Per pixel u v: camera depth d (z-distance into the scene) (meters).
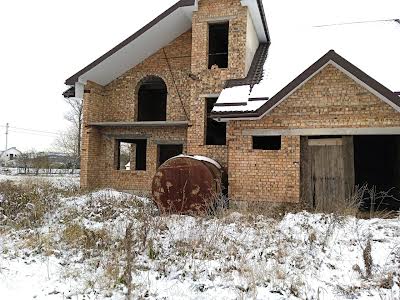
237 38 13.01
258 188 10.83
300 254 6.43
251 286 5.03
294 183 10.52
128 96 15.39
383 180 14.88
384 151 14.94
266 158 10.81
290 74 12.21
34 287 5.17
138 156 19.44
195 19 13.52
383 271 5.69
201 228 7.64
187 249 6.66
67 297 4.82
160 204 10.72
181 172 10.62
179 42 14.92
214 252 6.58
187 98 14.62
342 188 10.48
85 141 14.81
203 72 13.30
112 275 5.43
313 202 10.60
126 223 8.31
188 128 13.31
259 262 5.95
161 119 18.14
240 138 11.07
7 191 12.09
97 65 14.23
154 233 7.54
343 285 5.22
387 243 6.90
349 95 10.10
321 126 10.30
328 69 10.28
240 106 10.92
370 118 9.91
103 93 15.66
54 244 7.24
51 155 58.38
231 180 11.05
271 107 10.42
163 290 5.07
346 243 6.98
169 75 14.95
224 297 4.80
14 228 8.59
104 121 15.55
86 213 10.17
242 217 9.12
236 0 13.10
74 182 19.39
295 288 4.99
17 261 6.28
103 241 7.16
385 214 9.52
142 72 15.30
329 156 10.67
